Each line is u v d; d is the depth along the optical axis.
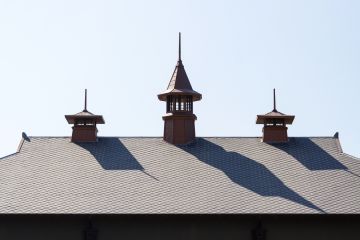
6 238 38.38
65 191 40.00
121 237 38.34
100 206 38.41
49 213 37.62
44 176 41.84
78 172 42.41
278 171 42.56
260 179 41.53
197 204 38.53
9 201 38.78
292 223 38.62
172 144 46.28
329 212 37.69
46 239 38.38
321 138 46.94
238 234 38.41
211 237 38.34
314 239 38.41
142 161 43.84
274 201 38.88
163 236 38.41
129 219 38.50
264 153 45.06
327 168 42.81
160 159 44.16
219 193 39.75
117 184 40.81
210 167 43.03
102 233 38.41
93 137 46.62
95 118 46.94
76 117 46.62
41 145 45.94
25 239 38.38
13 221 38.56
